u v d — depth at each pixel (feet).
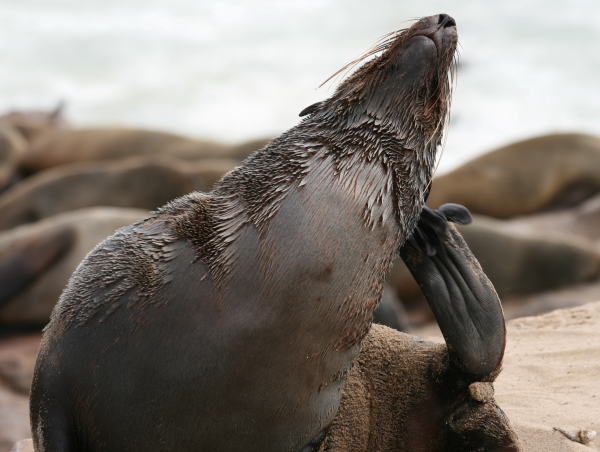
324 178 40.81
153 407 39.99
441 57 43.29
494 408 54.29
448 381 55.26
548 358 72.33
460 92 327.26
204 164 209.77
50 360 41.16
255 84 360.69
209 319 39.19
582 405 61.57
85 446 42.29
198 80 369.09
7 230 187.83
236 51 423.64
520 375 69.62
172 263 40.29
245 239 39.93
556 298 157.28
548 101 312.50
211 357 39.11
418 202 45.01
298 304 39.34
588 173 230.89
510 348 76.84
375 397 55.88
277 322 39.22
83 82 371.56
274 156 42.11
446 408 54.85
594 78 336.29
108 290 40.45
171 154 254.68
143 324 39.65
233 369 39.34
